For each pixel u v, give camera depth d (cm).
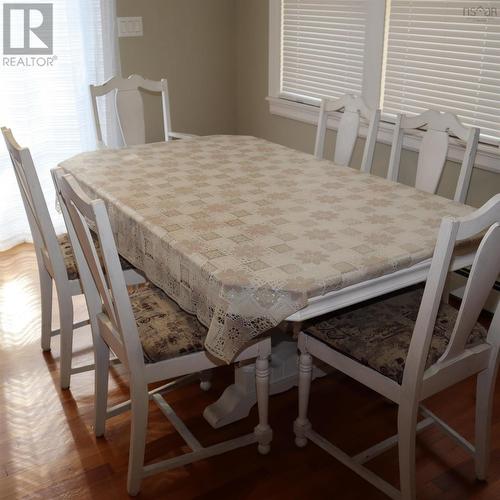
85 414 219
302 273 154
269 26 365
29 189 202
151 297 195
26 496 183
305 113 355
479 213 140
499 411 220
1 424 214
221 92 409
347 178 232
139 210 196
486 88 259
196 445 197
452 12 263
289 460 197
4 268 335
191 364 175
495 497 182
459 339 162
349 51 320
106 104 356
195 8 379
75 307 291
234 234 177
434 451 200
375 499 182
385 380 164
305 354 188
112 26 346
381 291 166
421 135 267
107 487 187
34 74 337
